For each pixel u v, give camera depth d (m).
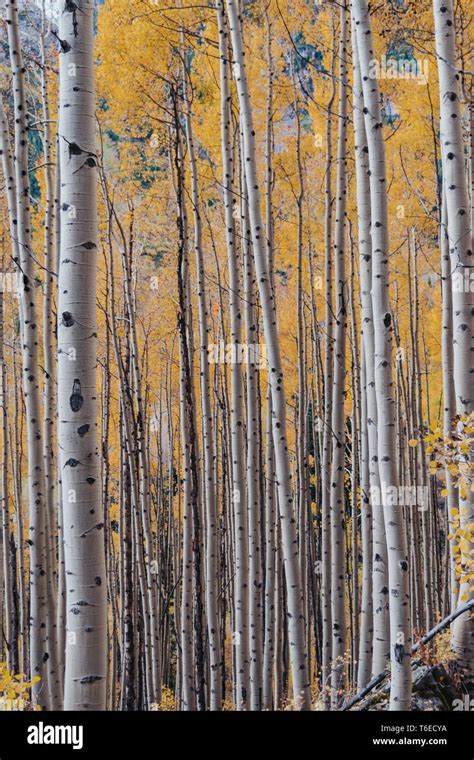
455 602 7.04
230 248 6.98
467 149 7.75
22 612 10.84
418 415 11.54
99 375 13.71
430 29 8.52
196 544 6.68
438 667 6.15
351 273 10.31
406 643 4.66
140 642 11.27
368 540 8.05
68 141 3.21
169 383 13.49
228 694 14.09
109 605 14.62
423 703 5.76
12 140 10.16
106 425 10.52
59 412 3.15
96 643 3.02
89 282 3.18
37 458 6.59
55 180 8.88
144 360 12.87
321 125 10.94
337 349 7.39
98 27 8.47
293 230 12.17
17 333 13.67
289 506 5.95
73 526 3.07
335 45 9.16
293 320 13.75
